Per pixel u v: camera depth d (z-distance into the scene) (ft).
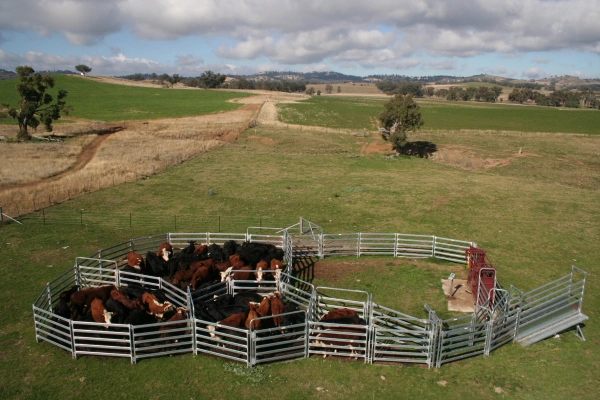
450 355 37.11
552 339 40.06
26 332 40.14
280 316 38.34
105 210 84.53
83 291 40.81
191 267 49.93
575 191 103.45
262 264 51.08
